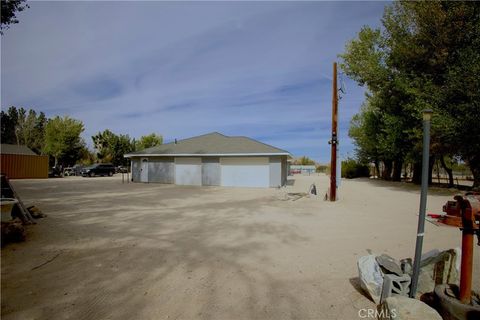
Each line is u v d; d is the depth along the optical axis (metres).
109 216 9.16
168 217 9.05
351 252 5.54
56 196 14.59
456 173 45.41
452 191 18.38
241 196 15.04
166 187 20.84
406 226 7.91
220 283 4.11
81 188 19.36
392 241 6.36
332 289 3.93
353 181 30.75
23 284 4.04
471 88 13.75
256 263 4.92
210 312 3.33
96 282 4.12
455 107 14.68
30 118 53.44
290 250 5.66
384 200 13.64
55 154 40.09
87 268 4.64
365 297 3.69
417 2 17.00
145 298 3.65
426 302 3.27
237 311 3.36
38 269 4.58
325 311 3.36
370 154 34.78
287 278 4.30
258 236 6.75
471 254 2.89
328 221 8.55
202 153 22.72
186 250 5.62
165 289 3.91
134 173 26.16
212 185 22.84
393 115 21.09
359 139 35.25
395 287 3.39
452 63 15.98
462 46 15.63
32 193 15.97
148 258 5.14
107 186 21.23
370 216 9.42
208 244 6.05
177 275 4.39
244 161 22.08
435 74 17.09
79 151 42.78
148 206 11.37
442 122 14.29
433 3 15.76
